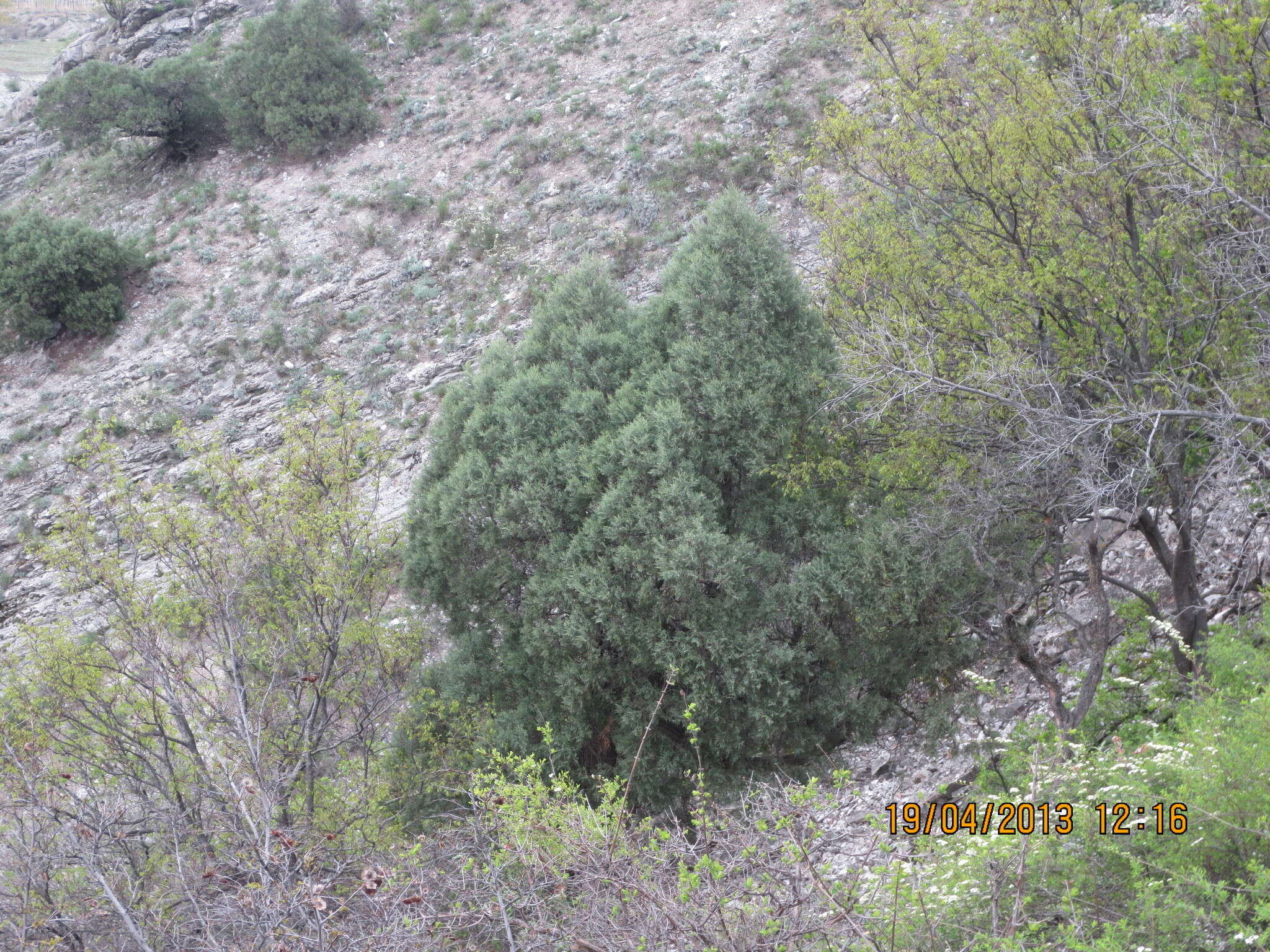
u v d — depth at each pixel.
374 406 22.06
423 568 12.40
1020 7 9.74
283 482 11.88
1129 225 9.07
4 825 7.80
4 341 26.67
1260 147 8.48
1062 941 4.81
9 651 12.71
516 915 5.64
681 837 6.28
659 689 11.00
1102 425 8.34
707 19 28.44
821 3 26.59
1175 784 5.36
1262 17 7.77
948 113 9.89
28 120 40.12
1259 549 9.61
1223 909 4.64
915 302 10.07
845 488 11.22
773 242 11.83
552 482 11.57
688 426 11.06
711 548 10.32
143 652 9.56
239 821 7.43
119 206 31.08
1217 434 7.84
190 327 25.72
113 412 24.03
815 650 10.73
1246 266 7.98
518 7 32.56
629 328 12.67
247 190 29.59
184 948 5.92
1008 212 9.87
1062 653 11.24
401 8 34.19
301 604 11.38
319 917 5.50
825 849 5.55
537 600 11.05
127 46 39.84
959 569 9.96
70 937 7.02
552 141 26.47
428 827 10.80
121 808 8.11
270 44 30.47
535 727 11.32
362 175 28.50
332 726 12.03
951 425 9.05
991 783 7.86
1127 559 11.81
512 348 13.29
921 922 5.02
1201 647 8.09
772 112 23.84
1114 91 9.06
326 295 25.28
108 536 12.70
